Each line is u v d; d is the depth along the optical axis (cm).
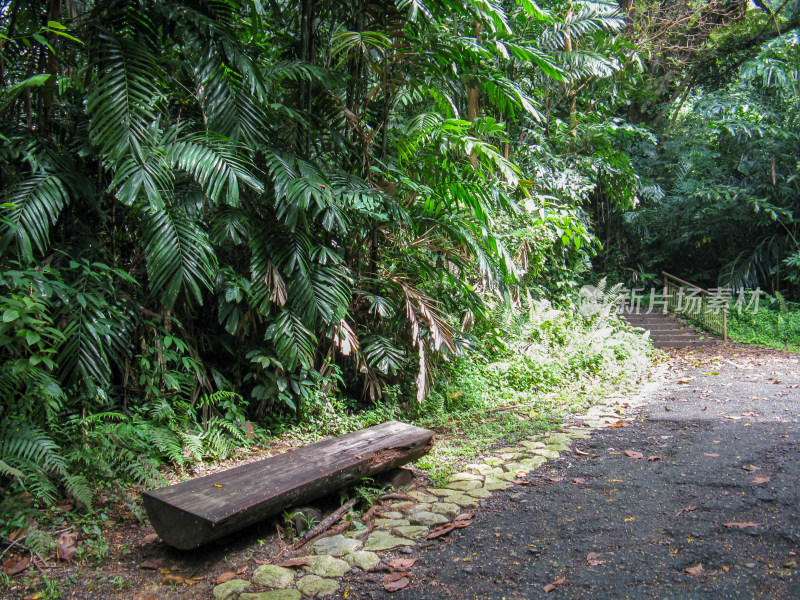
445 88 666
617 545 259
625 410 581
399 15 484
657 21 1280
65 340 346
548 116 1066
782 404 557
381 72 504
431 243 531
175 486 283
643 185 1379
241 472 304
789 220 1334
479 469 397
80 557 268
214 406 445
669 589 215
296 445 448
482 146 525
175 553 277
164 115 400
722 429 463
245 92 407
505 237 785
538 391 680
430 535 286
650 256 1588
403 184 534
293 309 439
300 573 254
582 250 1133
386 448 345
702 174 1417
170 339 398
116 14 374
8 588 242
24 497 298
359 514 324
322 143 501
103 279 376
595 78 1127
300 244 436
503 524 297
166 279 357
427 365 548
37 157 352
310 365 459
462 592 229
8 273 306
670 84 1546
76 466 325
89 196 373
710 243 1552
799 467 342
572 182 1027
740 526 263
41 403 323
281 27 523
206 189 376
